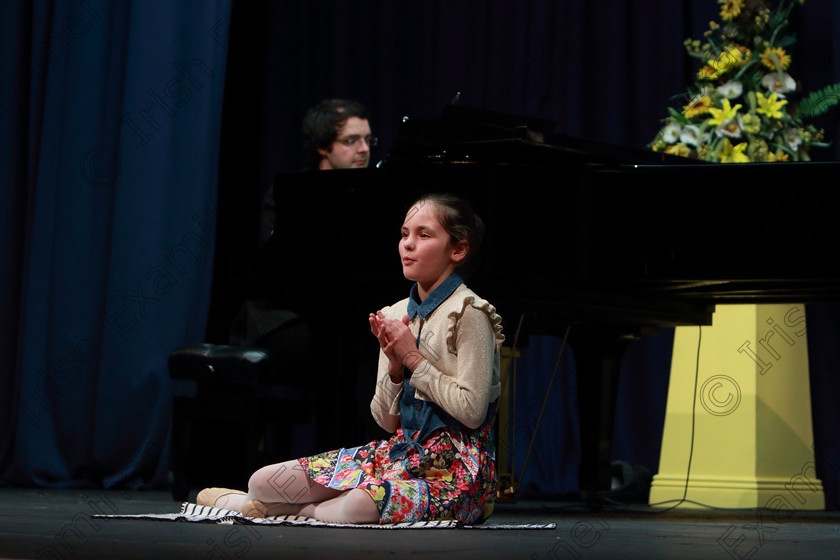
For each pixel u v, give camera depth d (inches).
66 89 372.5
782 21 343.6
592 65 393.7
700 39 378.0
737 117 317.1
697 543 163.3
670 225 246.2
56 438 363.6
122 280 361.4
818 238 238.5
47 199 373.4
